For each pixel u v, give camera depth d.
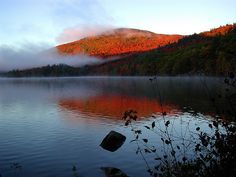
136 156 24.39
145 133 31.88
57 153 26.52
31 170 22.38
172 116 43.66
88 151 26.94
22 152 27.00
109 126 38.62
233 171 9.04
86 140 31.31
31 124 41.66
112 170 21.62
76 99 78.50
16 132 36.09
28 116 49.59
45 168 22.77
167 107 54.34
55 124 41.25
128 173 21.12
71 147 28.52
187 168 10.58
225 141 9.50
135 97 76.75
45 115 50.47
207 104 56.22
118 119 43.97
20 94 102.06
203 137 10.23
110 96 83.12
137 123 39.09
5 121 44.56
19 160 24.73
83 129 37.16
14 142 30.83
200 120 38.84
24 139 32.19
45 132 35.84
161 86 104.94
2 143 30.41
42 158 25.19
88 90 112.44
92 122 42.12
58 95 94.06
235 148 9.18
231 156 9.21
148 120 41.28
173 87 99.19
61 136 33.47
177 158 20.55
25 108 61.06
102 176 20.98
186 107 53.12
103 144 27.94
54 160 24.58
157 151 24.83
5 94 102.81
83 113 51.69
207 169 9.88
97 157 25.02
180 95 74.69
